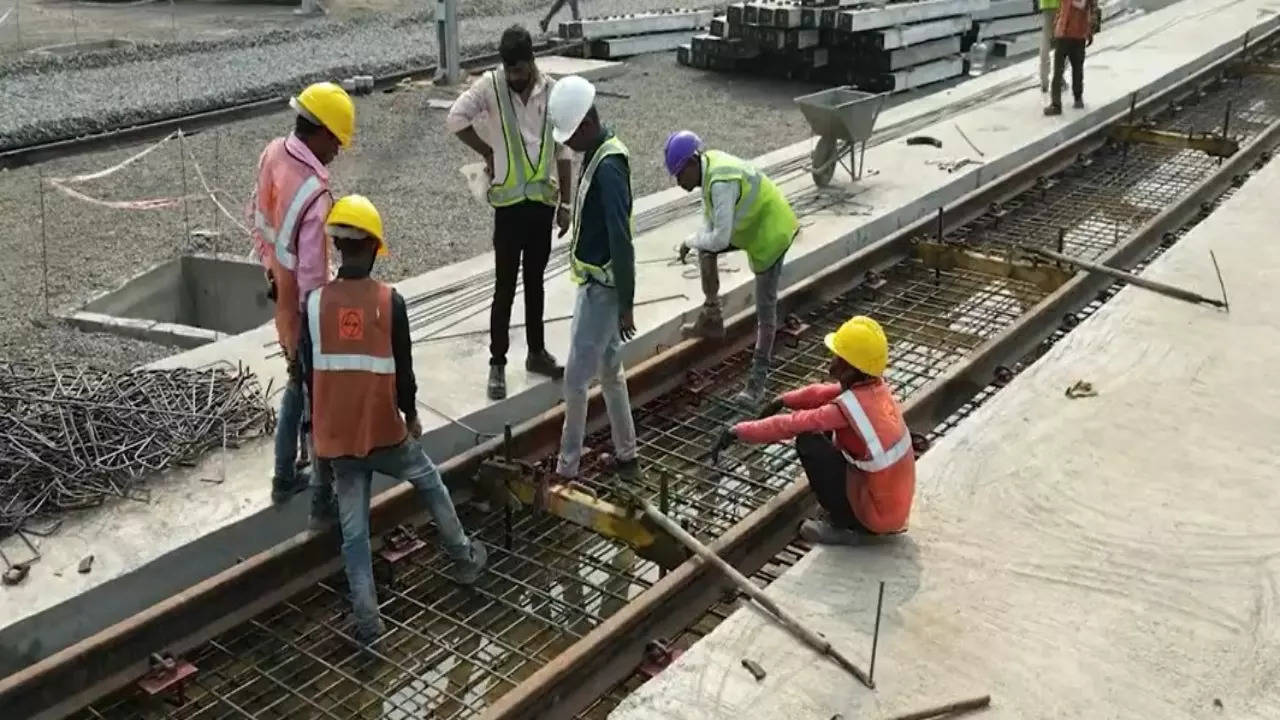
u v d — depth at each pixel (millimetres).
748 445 6234
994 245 9016
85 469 5062
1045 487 5223
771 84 14906
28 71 14102
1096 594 4469
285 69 14328
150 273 7887
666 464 6012
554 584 5234
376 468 4582
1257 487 5223
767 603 4301
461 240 8688
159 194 9789
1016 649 4148
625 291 4867
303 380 4516
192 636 4477
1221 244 8266
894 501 4586
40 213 9164
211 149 11289
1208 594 4477
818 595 4441
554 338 6730
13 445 5117
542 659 4777
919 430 6012
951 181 9875
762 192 5844
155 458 5238
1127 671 4039
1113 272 7625
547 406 6215
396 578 5117
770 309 6148
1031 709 3857
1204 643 4191
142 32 17953
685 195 9625
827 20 14125
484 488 5391
